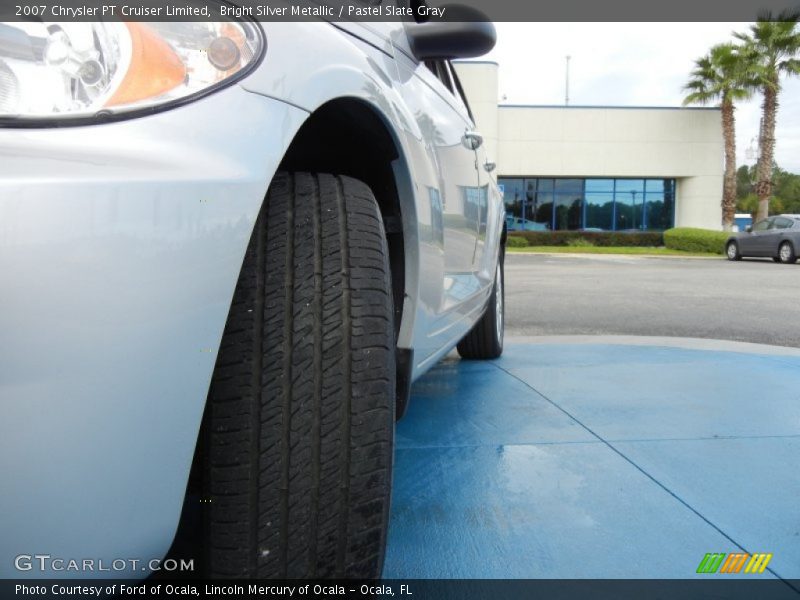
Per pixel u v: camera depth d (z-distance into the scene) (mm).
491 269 3627
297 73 1299
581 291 9672
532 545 1877
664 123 30688
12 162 949
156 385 1008
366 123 1636
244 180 1120
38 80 1017
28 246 915
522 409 3229
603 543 1892
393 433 1341
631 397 3459
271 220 1372
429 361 2352
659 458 2557
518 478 2357
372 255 1383
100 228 958
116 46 1081
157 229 1005
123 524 1003
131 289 977
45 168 956
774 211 63000
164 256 1010
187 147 1080
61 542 960
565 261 19141
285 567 1229
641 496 2209
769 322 6602
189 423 1059
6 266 904
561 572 1740
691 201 31219
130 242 979
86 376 946
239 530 1214
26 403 915
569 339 5332
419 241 1802
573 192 32000
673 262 18906
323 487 1245
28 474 924
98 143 1011
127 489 998
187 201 1038
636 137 30703
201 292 1054
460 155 2572
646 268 15727
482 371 4105
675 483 2316
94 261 950
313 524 1239
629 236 30234
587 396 3480
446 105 2518
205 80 1155
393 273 1831
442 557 1808
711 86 30516
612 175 31078
